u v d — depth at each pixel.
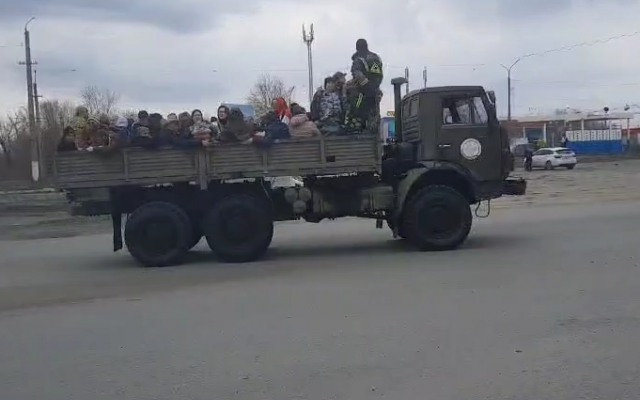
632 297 7.64
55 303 8.65
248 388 5.20
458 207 11.80
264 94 59.06
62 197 31.23
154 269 11.23
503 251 11.41
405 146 12.27
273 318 7.27
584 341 6.05
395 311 7.37
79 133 11.72
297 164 11.45
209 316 7.50
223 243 11.52
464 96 12.14
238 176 11.40
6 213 24.84
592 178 35.03
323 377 5.37
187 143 11.30
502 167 12.20
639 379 5.11
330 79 12.14
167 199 11.75
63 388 5.35
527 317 6.92
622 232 13.25
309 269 10.48
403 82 13.07
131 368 5.77
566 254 10.77
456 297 7.95
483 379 5.20
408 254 11.56
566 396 4.83
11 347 6.56
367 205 11.90
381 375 5.36
